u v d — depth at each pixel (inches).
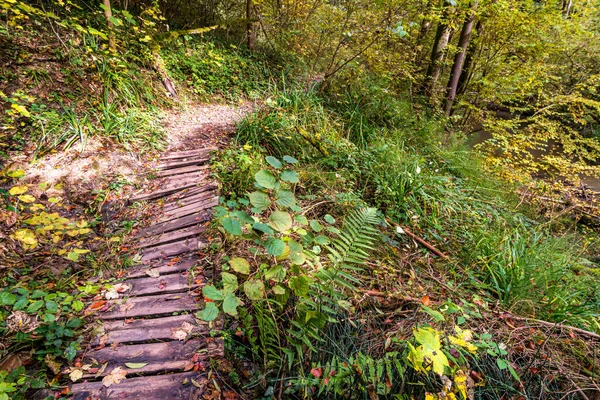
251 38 376.2
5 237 121.5
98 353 84.2
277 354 86.8
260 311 86.8
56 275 112.7
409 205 168.2
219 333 90.6
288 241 87.8
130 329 91.3
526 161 302.7
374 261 124.7
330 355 84.1
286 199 88.4
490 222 174.9
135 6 315.9
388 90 296.0
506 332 93.1
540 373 81.5
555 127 320.2
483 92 339.3
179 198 158.1
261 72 348.2
